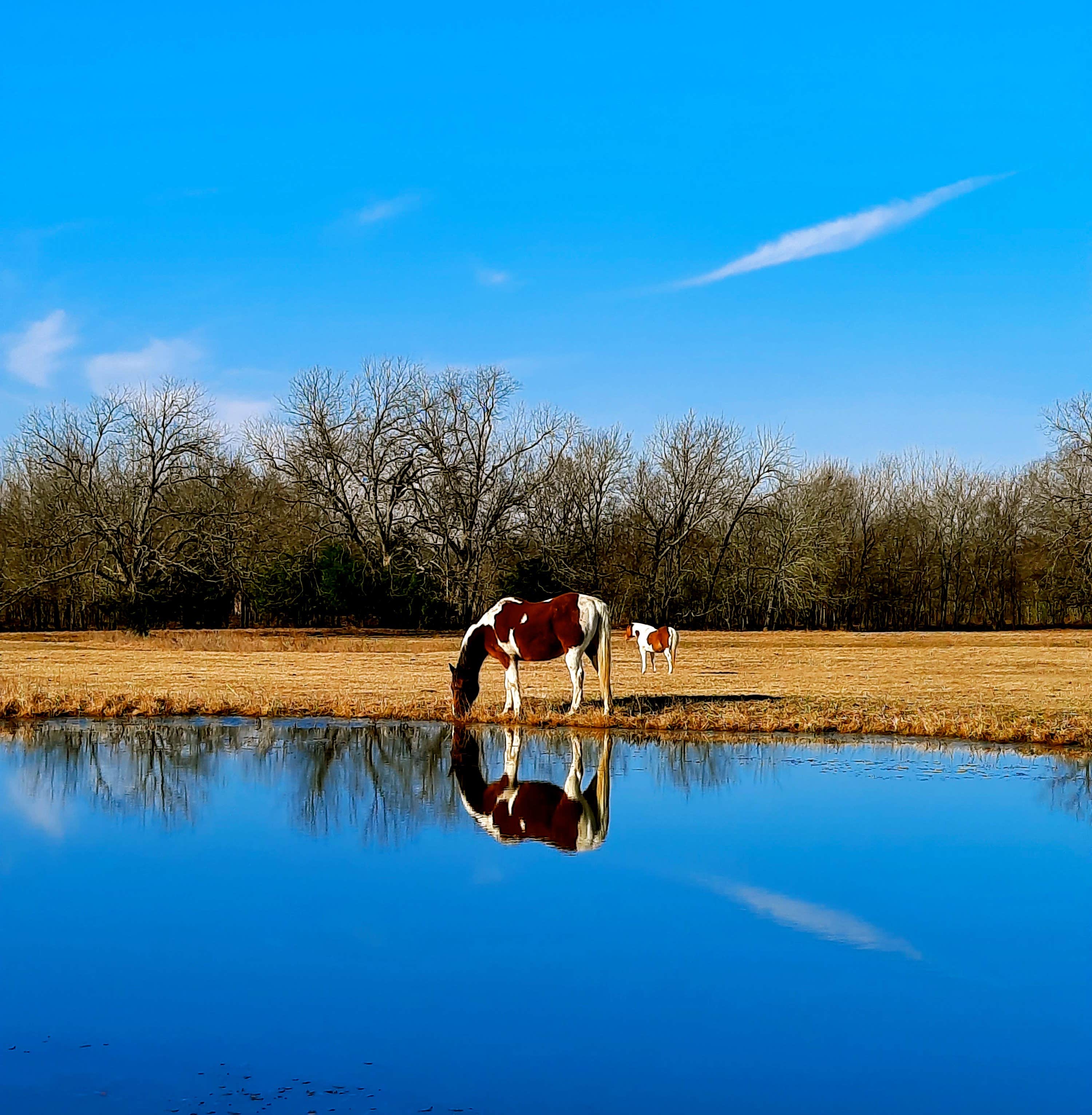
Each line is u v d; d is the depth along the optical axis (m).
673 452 68.75
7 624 60.19
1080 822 12.52
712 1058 6.68
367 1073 6.43
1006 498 76.25
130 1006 7.38
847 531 74.06
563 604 20.39
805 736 19.05
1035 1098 6.21
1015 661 38.88
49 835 11.96
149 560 54.62
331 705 22.20
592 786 14.72
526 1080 6.36
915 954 8.38
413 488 61.47
